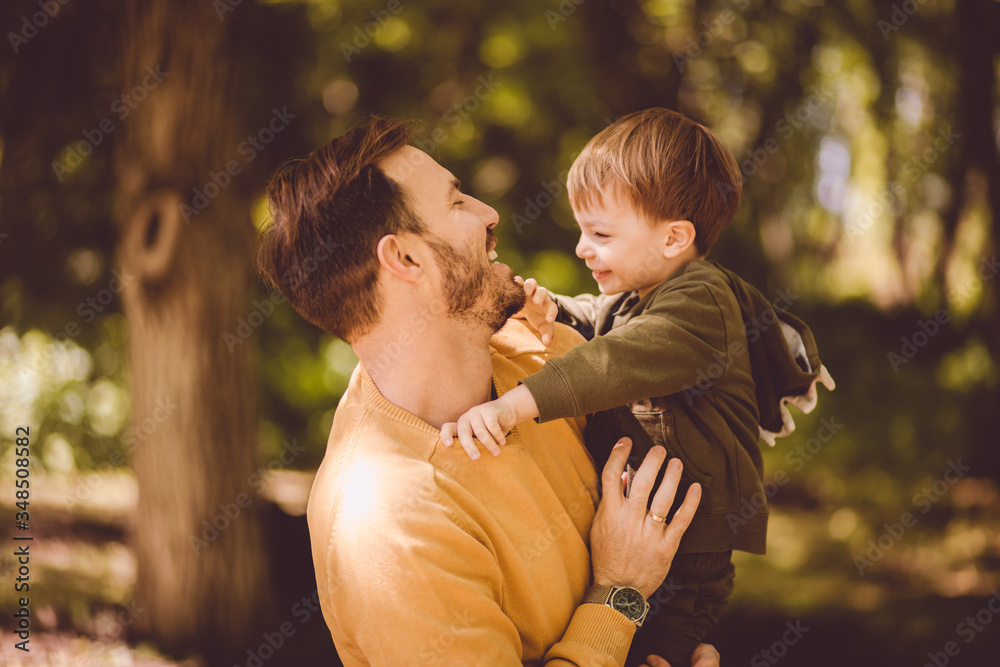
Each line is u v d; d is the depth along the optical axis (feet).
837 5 18.72
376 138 4.20
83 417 19.35
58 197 16.46
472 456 3.97
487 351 4.49
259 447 15.16
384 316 4.21
